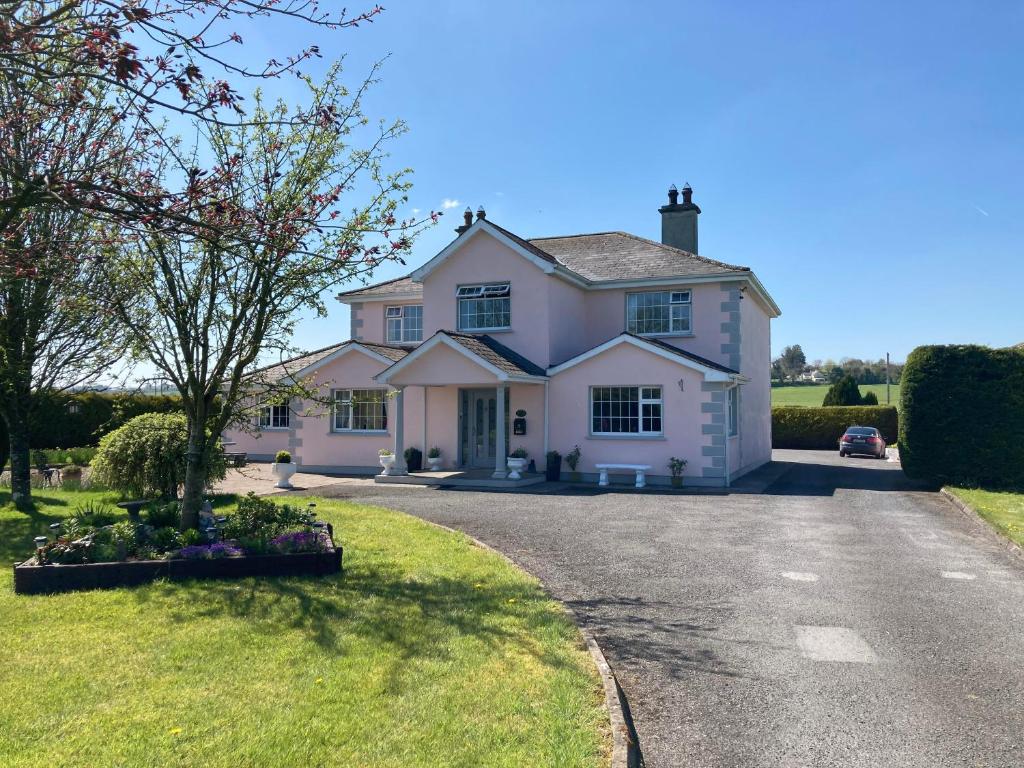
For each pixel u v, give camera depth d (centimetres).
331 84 980
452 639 611
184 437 1390
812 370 10838
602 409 1997
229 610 688
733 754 455
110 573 777
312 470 2336
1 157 575
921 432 1852
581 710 480
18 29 447
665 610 751
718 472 1859
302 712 471
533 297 2094
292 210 788
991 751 459
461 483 1869
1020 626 707
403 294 2489
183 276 951
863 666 600
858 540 1131
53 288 1154
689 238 2586
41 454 2039
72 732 442
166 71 483
